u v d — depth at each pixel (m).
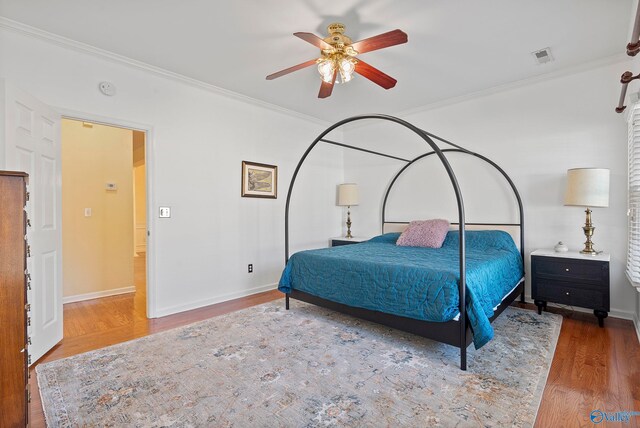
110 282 4.21
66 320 3.19
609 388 1.89
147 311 3.25
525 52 2.92
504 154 3.78
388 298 2.41
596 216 3.19
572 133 3.32
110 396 1.84
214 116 3.77
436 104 4.26
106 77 2.95
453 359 2.27
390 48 2.83
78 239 3.97
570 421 1.60
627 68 3.02
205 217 3.68
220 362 2.25
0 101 2.03
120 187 4.30
